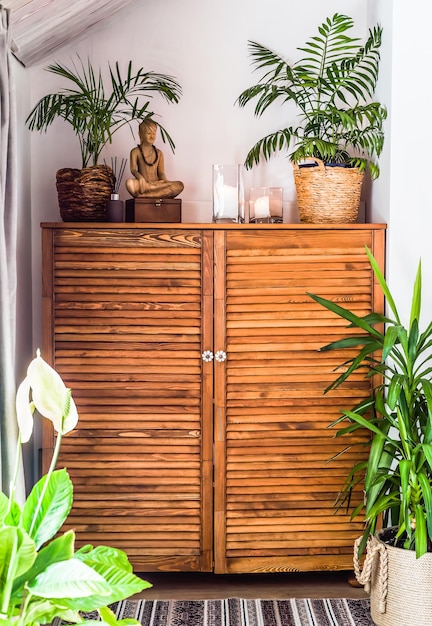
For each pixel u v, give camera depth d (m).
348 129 3.35
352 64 3.23
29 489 3.23
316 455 3.09
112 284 3.03
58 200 3.25
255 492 3.08
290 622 2.74
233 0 3.43
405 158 3.10
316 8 3.45
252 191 3.31
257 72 3.44
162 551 3.07
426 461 2.72
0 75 2.20
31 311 3.37
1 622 1.21
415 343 2.71
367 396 3.09
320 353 3.08
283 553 3.09
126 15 3.40
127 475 3.05
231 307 3.06
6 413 2.13
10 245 2.31
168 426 3.05
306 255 3.07
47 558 1.31
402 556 2.61
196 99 3.44
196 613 2.83
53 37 3.08
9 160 2.29
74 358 3.04
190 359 3.06
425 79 3.08
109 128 3.30
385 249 3.14
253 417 3.07
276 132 3.39
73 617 1.44
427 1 3.05
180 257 3.04
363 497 3.10
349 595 3.03
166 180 3.17
